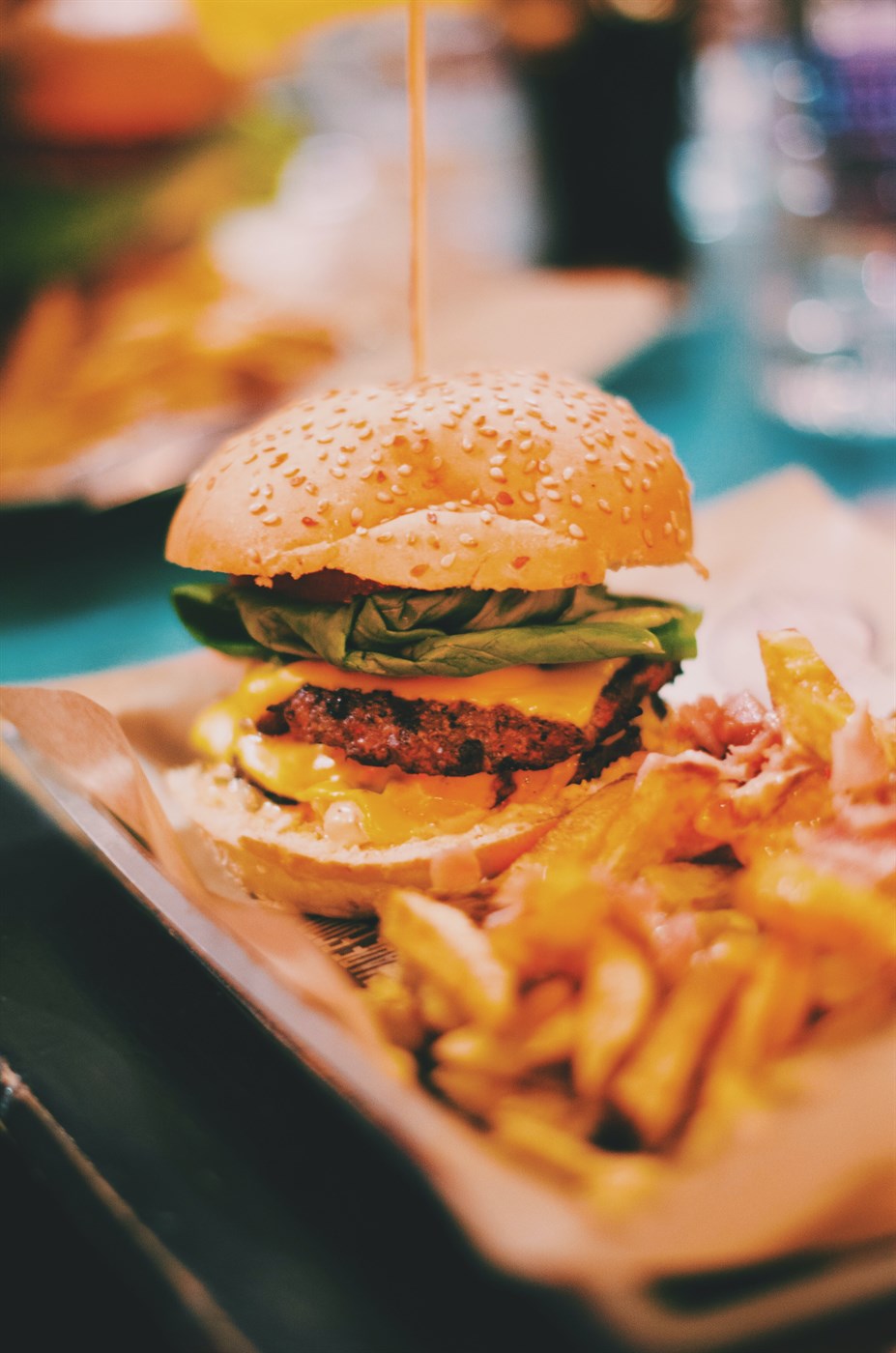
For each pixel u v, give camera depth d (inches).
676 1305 11.1
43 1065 13.4
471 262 33.1
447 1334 11.6
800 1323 10.9
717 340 30.0
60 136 25.6
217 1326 11.6
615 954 12.6
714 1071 12.0
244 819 15.5
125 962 14.5
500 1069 12.4
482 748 15.1
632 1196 11.3
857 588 18.9
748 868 13.8
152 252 26.6
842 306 29.1
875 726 14.4
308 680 15.6
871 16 28.0
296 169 37.2
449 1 24.9
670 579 19.4
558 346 25.5
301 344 24.3
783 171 30.4
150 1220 12.2
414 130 15.8
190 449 21.9
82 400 22.8
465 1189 10.8
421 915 13.0
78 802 14.7
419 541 14.5
